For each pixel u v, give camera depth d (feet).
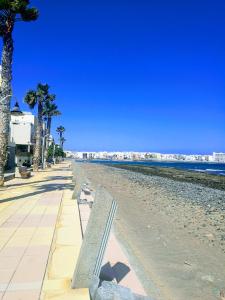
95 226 14.34
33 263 17.87
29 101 128.88
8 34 59.72
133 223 41.42
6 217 31.65
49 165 174.29
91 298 13.53
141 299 13.97
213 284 21.91
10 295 13.64
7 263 17.87
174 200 67.82
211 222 44.14
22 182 74.90
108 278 16.98
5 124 59.98
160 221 43.47
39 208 37.27
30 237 23.70
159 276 22.81
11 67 60.54
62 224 27.78
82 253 14.28
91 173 181.98
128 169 266.98
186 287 21.08
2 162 60.29
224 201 70.85
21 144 171.94
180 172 240.73
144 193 80.28
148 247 30.37
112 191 83.10
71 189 59.36
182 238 34.63
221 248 31.22
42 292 13.88
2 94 59.88
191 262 26.50
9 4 57.00
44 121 198.90
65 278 15.40
